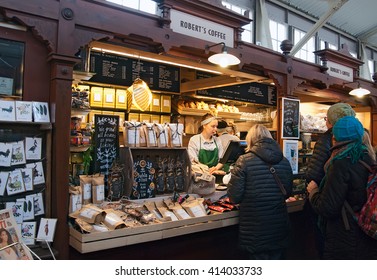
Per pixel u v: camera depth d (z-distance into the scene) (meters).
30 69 2.25
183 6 2.97
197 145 3.82
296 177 3.73
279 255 2.63
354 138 2.11
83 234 2.10
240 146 3.67
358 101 5.52
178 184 3.08
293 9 8.60
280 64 3.80
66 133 2.29
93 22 2.43
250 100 6.56
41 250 2.18
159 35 2.80
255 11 7.86
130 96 4.17
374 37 10.96
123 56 4.92
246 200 2.56
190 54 3.16
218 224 2.77
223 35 3.28
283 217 2.62
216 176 3.67
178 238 2.70
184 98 5.79
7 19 2.16
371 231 1.94
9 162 2.15
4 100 2.12
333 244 2.13
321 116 5.41
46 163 2.29
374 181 2.00
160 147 2.96
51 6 2.25
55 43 2.26
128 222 2.35
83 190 2.52
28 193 2.22
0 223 1.72
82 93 2.70
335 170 2.08
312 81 4.34
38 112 2.23
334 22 9.68
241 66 3.40
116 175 2.76
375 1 8.80
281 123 3.85
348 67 4.93
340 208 2.06
